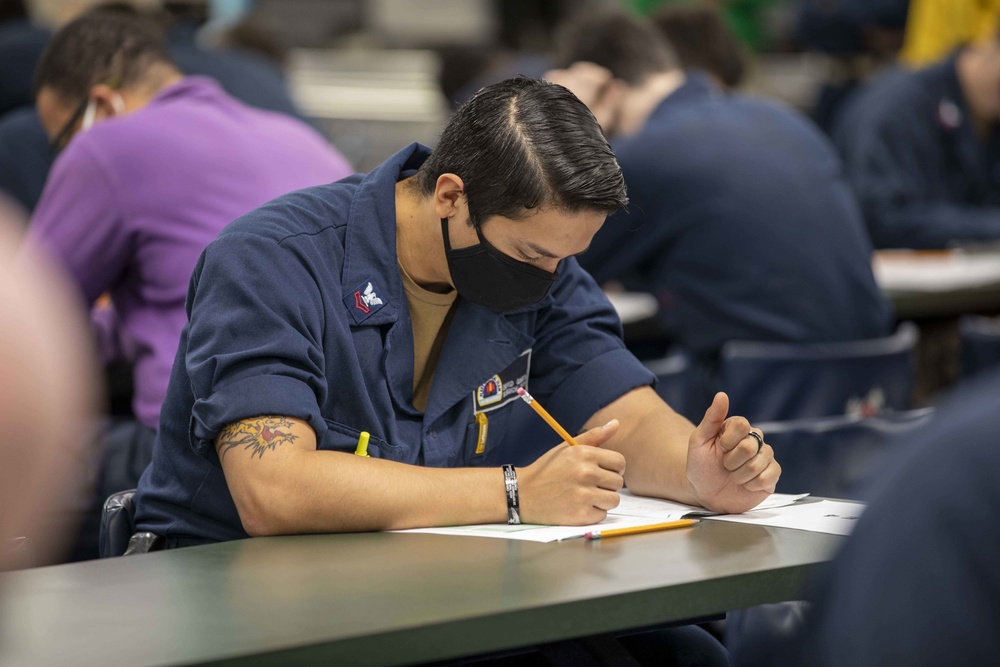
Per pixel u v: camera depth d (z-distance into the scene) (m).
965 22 10.75
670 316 6.89
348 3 12.50
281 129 6.19
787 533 3.32
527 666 3.43
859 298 6.84
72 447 1.44
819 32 12.19
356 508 3.31
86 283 5.52
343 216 3.78
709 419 3.59
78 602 2.70
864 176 9.97
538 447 5.36
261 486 3.32
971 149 10.00
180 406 3.69
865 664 1.88
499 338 3.90
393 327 3.74
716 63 7.56
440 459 3.83
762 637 3.33
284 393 3.39
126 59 5.96
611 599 2.71
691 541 3.22
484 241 3.60
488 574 2.88
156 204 5.49
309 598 2.71
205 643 2.42
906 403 6.32
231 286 3.52
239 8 12.23
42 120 6.11
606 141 3.58
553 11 12.96
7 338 1.31
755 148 6.74
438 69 11.24
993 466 1.90
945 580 1.86
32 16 9.80
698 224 6.66
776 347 6.49
